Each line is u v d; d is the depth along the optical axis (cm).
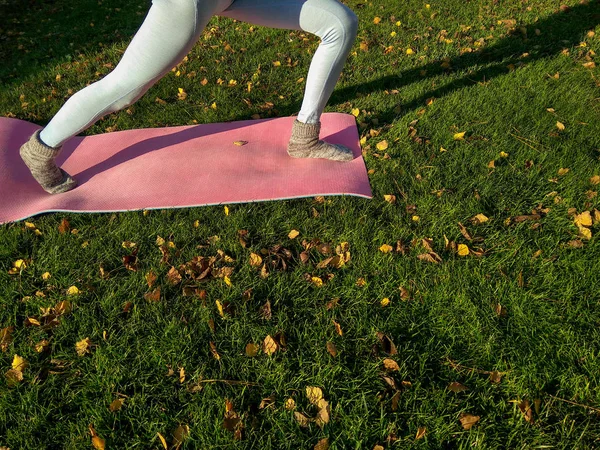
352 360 170
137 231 232
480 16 471
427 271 200
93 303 195
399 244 212
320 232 226
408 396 157
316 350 172
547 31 420
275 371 165
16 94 417
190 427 151
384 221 229
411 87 356
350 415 151
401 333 178
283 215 237
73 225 239
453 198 237
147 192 254
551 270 193
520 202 232
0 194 254
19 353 177
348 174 259
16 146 296
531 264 198
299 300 192
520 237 211
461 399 154
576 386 152
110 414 156
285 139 299
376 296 193
